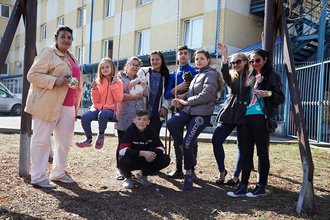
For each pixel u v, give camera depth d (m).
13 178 4.67
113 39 19.69
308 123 10.73
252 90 4.37
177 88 4.87
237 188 4.48
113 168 5.62
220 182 4.93
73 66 4.50
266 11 5.02
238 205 4.02
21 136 4.77
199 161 6.46
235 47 14.66
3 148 6.96
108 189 4.46
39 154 4.32
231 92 4.83
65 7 23.56
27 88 4.79
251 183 5.05
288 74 4.39
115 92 4.71
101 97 4.79
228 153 7.61
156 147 4.54
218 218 3.58
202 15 15.02
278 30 5.10
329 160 7.35
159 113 5.04
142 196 4.23
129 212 3.65
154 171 4.59
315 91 10.47
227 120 4.77
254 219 3.58
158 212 3.69
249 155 4.36
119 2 19.25
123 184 4.63
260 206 4.00
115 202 3.95
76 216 3.46
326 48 14.12
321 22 12.34
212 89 4.49
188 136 4.50
